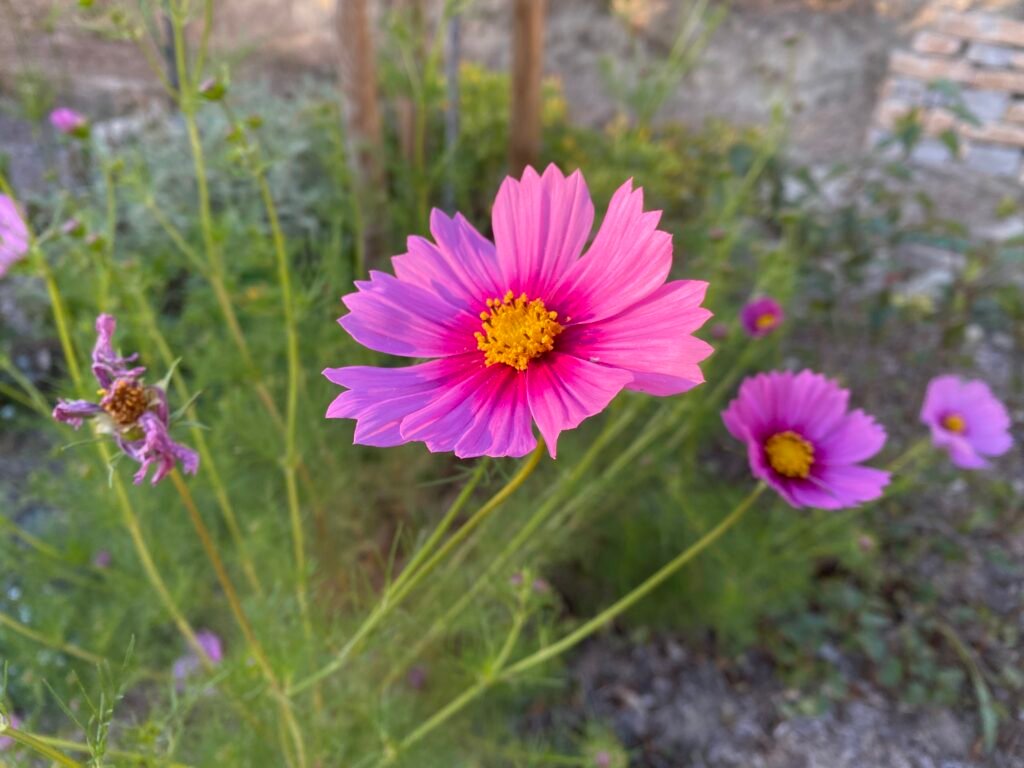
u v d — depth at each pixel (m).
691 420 0.37
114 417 0.17
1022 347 0.54
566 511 0.33
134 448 0.17
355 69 0.40
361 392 0.18
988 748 0.34
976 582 0.40
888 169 0.52
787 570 0.37
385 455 0.37
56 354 0.48
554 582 0.40
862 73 0.81
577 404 0.16
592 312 0.18
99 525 0.33
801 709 0.36
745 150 0.50
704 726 0.35
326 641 0.28
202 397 0.37
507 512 0.36
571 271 0.19
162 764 0.21
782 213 0.41
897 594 0.40
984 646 0.38
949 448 0.33
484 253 0.20
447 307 0.20
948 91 0.50
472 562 0.36
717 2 0.85
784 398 0.25
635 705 0.36
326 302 0.33
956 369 0.51
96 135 0.54
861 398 0.49
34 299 0.46
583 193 0.19
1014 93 0.70
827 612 0.39
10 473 0.43
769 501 0.42
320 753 0.27
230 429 0.34
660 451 0.38
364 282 0.19
